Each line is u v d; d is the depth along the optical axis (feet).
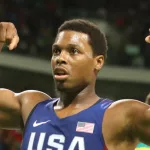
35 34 71.26
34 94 13.47
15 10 72.49
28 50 67.72
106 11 80.23
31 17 73.20
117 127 11.71
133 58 71.97
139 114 11.74
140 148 18.71
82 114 11.98
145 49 73.05
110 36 73.92
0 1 72.18
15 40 12.48
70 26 12.60
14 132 50.98
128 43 73.97
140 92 70.90
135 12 80.23
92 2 81.87
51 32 72.74
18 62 64.95
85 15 76.89
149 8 81.05
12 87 66.59
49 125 12.03
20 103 13.35
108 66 69.92
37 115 12.58
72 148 11.41
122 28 76.18
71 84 12.19
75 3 81.46
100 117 11.81
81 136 11.51
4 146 49.88
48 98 13.64
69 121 11.88
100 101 12.49
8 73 65.05
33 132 12.16
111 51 71.92
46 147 11.66
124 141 11.91
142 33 75.46
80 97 12.49
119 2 82.12
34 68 66.49
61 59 12.07
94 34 12.57
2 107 13.38
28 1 76.23
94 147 11.36
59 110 12.50
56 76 12.18
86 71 12.32
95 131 11.53
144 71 70.03
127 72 69.77
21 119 13.32
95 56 12.54
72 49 12.21
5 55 63.67
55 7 78.07
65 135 11.65
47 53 69.21
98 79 69.41
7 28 12.59
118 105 12.08
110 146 11.59
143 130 11.64
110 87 70.54
